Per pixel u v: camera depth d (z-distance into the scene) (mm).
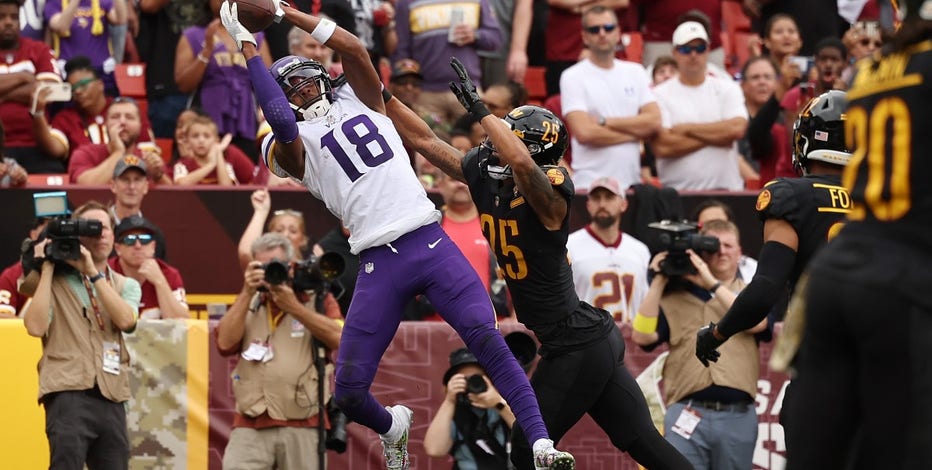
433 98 33281
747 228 29703
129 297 22938
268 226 27500
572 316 17812
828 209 16062
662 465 18188
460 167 18078
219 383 23703
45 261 21375
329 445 22656
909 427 11383
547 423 17875
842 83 30234
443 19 33344
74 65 30641
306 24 17453
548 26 34812
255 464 22391
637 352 24250
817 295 11891
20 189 27828
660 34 36188
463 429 22688
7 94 30031
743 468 22297
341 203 17672
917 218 11617
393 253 17438
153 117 32812
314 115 17656
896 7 12109
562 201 17078
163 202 28266
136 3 34312
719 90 31531
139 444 23531
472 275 17531
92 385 21484
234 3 17172
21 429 22969
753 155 31688
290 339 22734
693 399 22344
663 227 21969
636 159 30750
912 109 11664
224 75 31781
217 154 29750
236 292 28406
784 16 35250
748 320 16250
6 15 30688
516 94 31094
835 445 11906
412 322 24125
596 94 30766
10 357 22969
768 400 24328
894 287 11422
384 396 23859
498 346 17188
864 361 11625
